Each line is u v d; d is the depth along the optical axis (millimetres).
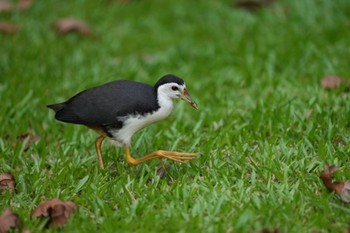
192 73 13641
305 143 10219
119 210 8727
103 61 14242
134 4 16922
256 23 15297
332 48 13984
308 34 14711
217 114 11562
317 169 9492
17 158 10367
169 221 8297
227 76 13273
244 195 8875
